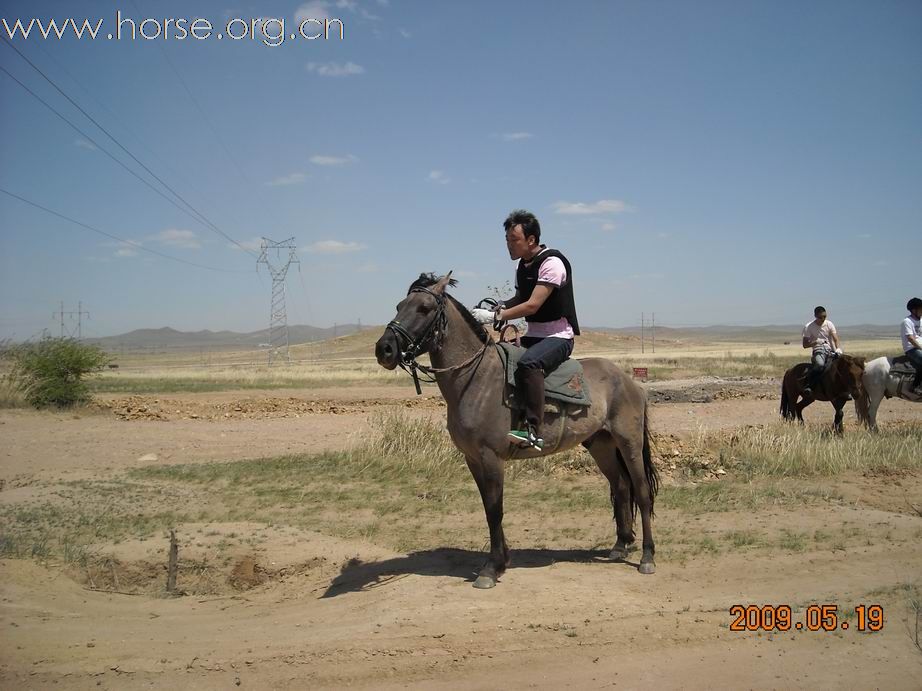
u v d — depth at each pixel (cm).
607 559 739
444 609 575
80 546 790
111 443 1488
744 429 1425
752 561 709
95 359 2047
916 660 498
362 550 782
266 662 505
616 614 568
